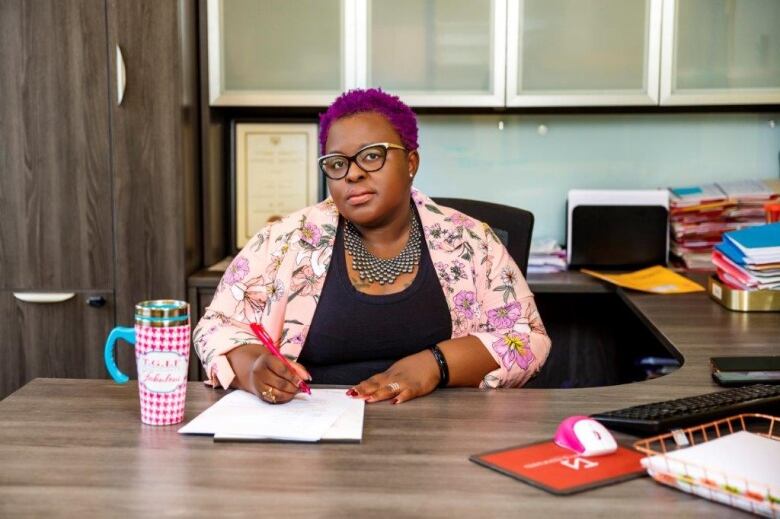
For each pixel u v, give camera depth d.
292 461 1.16
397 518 0.97
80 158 2.85
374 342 1.69
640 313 2.34
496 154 3.30
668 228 3.08
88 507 1.00
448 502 1.02
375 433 1.28
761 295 2.30
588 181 3.30
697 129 3.26
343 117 1.63
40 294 2.90
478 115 3.29
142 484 1.07
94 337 2.92
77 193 2.87
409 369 1.52
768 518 0.97
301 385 1.43
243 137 3.16
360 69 2.98
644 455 1.17
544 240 3.16
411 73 2.98
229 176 3.20
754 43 2.95
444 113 3.26
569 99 2.96
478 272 1.76
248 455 1.18
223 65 2.99
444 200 2.20
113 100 2.83
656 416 1.24
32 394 1.47
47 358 2.93
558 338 3.26
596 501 1.02
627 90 2.97
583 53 2.96
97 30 2.80
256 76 3.00
